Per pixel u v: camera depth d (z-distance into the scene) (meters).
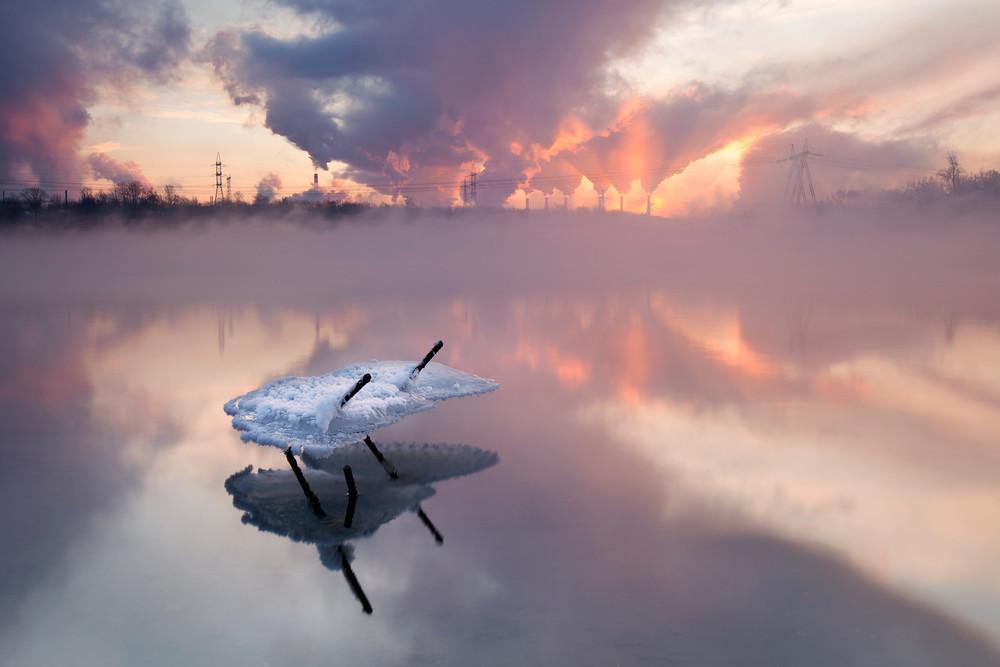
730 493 8.50
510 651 5.34
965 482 8.80
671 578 6.42
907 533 7.34
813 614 5.81
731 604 5.99
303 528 7.59
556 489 8.60
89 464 9.87
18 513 8.08
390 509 7.95
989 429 11.20
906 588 6.21
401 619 5.77
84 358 19.34
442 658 5.28
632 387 14.67
